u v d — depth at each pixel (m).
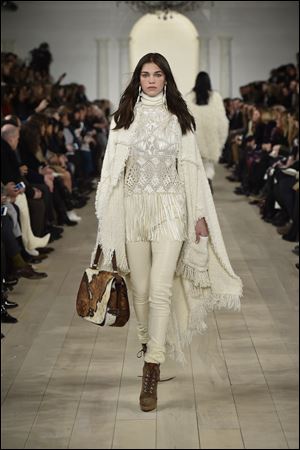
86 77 24.05
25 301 6.91
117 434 4.31
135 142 4.56
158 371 4.64
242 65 24.14
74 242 9.29
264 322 6.22
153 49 24.31
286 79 19.25
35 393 4.89
